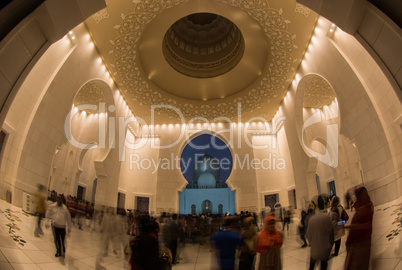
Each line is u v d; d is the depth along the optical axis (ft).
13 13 16.98
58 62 33.04
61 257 18.29
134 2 32.86
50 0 17.75
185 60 51.75
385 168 29.37
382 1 17.29
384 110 28.78
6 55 16.76
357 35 19.60
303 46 39.50
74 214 38.50
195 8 38.04
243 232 14.20
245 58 46.55
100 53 40.57
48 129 33.53
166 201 59.82
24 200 28.71
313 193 46.83
